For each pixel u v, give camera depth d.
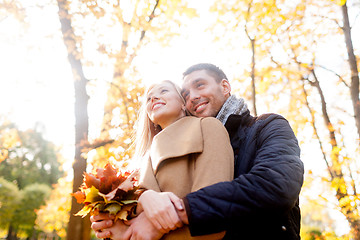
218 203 1.06
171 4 5.61
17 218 26.08
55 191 6.11
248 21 6.49
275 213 1.05
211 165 1.22
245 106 1.61
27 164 35.16
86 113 4.45
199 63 1.79
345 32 6.51
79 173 3.96
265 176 1.09
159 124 1.65
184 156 1.32
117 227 1.24
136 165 1.67
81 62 4.75
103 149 4.52
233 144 1.44
